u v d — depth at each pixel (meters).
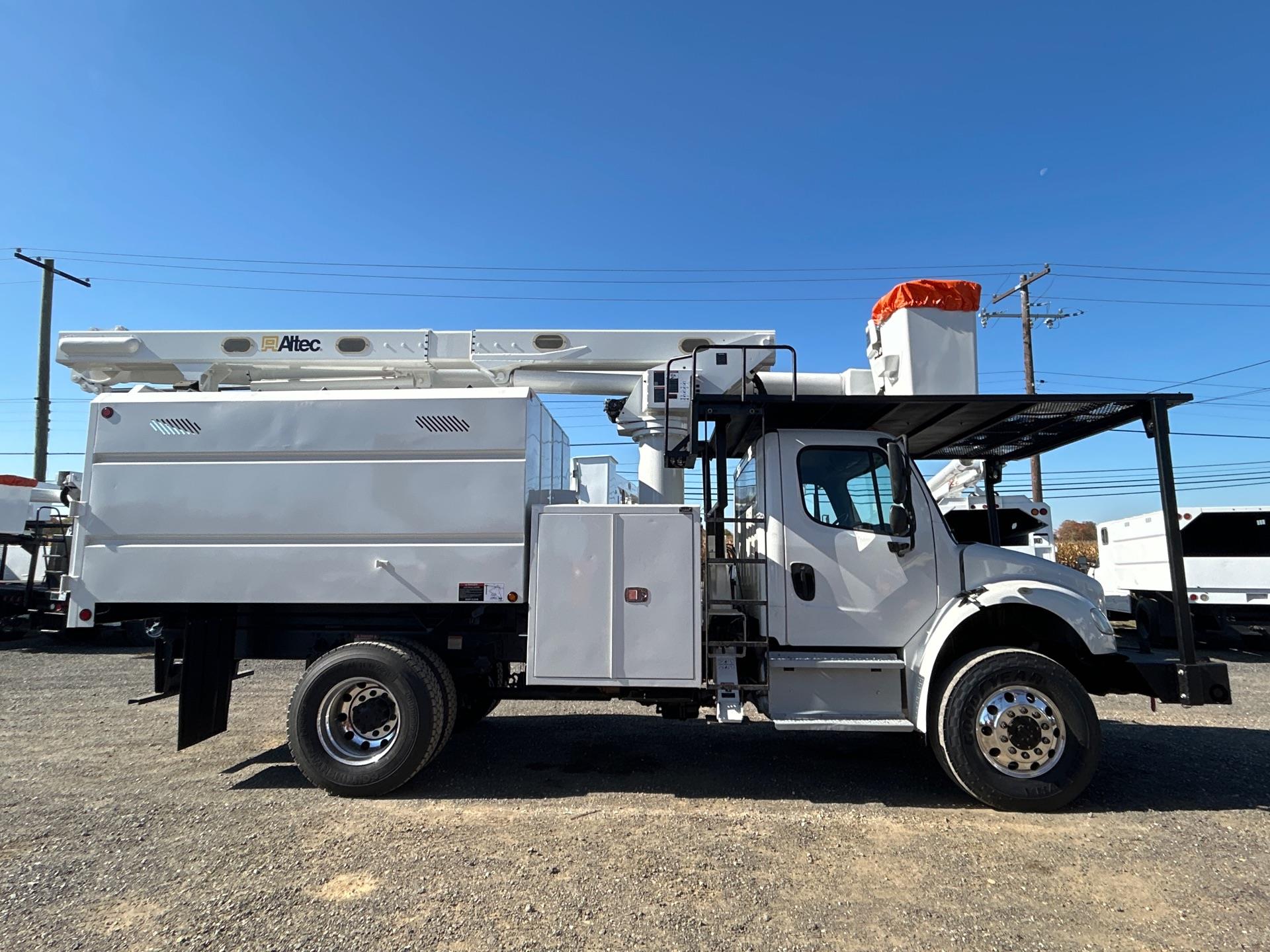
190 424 5.17
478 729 6.76
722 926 3.14
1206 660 4.83
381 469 5.08
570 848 3.97
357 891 3.45
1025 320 25.08
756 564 5.22
